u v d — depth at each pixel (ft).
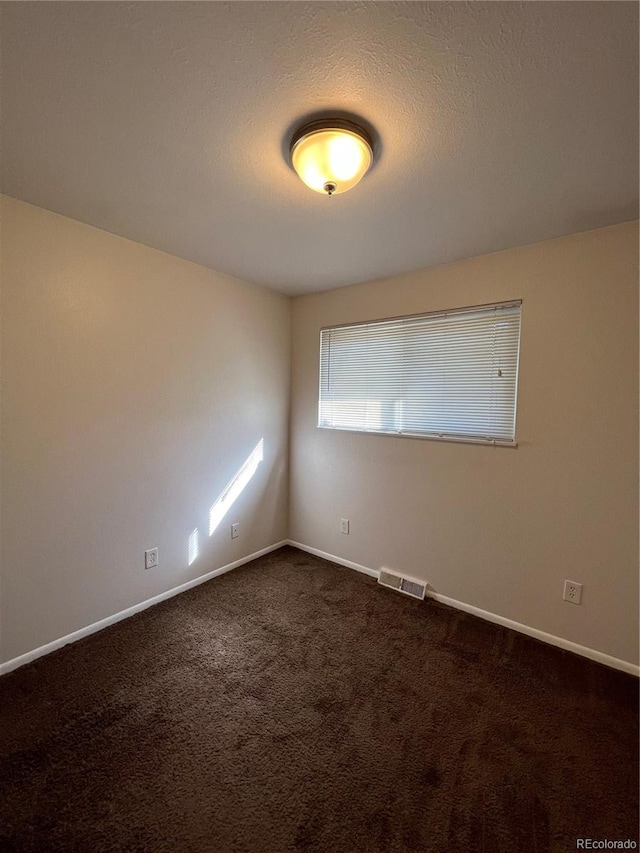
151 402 7.36
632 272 5.75
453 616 7.42
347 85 3.39
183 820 3.71
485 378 7.27
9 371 5.51
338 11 2.76
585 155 4.29
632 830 3.69
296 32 2.92
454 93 3.44
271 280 8.95
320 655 6.21
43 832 3.59
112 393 6.74
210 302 8.31
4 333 5.44
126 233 6.55
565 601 6.47
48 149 4.32
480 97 3.47
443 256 7.27
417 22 2.83
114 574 6.95
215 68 3.24
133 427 7.09
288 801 3.91
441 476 7.86
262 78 3.34
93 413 6.50
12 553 5.67
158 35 2.97
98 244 6.39
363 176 4.71
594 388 6.10
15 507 5.67
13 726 4.71
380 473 8.84
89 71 3.28
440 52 3.07
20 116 3.77
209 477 8.59
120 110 3.70
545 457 6.57
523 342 6.71
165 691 5.36
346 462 9.47
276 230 6.32
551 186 4.90
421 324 8.09
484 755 4.45
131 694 5.29
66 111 3.71
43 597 6.03
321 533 10.11
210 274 8.27
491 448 7.16
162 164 4.59
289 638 6.64
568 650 6.43
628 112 3.62
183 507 8.09
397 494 8.56
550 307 6.43
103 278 6.49
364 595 8.17
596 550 6.17
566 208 5.42
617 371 5.91
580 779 4.18
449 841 3.57
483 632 6.91
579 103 3.51
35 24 2.88
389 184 4.91
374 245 6.85
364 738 4.66
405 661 6.09
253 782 4.10
